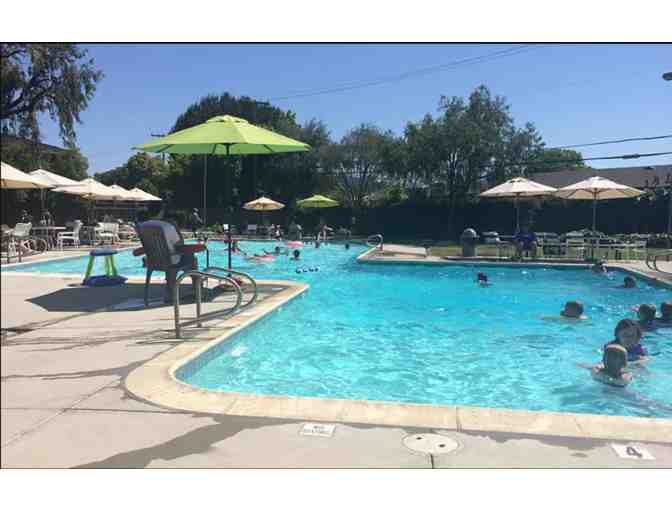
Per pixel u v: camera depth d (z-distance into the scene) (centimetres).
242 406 412
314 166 3978
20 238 1831
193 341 622
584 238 2000
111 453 335
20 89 2853
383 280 1484
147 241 881
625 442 347
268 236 3250
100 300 923
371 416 390
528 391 577
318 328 871
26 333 666
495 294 1238
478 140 3119
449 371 646
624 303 1125
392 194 3684
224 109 5044
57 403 420
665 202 2723
